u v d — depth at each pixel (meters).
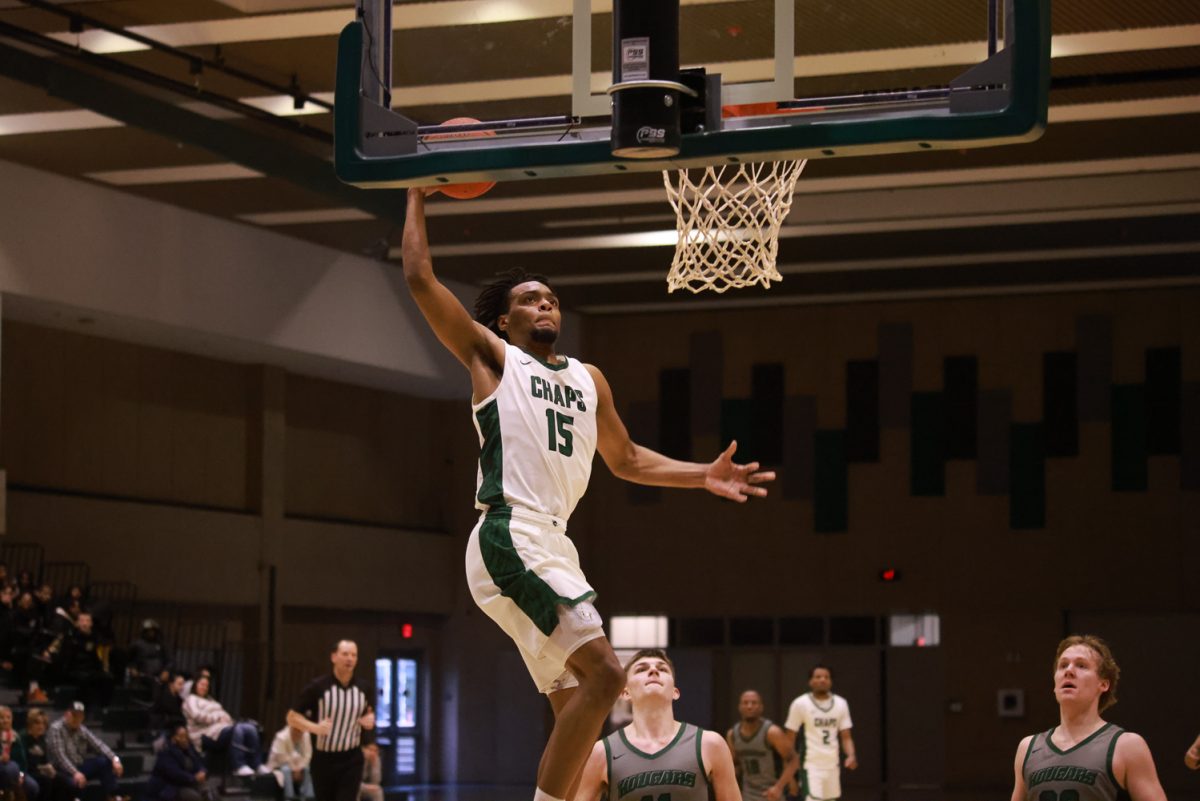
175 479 19.97
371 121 3.78
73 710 14.12
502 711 23.42
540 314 3.83
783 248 21.31
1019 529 23.42
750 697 12.12
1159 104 15.73
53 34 13.84
